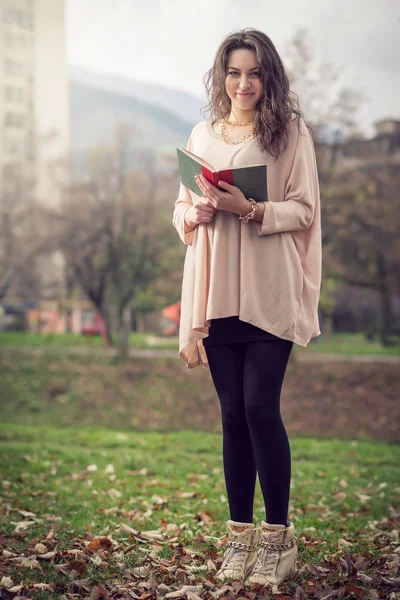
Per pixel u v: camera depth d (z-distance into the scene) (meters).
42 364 29.84
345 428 23.62
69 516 6.07
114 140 32.34
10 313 39.91
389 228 28.59
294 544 3.57
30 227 33.72
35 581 3.73
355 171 28.48
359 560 3.89
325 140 27.59
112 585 3.62
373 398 25.83
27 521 5.55
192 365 3.77
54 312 39.06
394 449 15.35
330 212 27.95
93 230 31.78
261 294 3.42
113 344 35.19
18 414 25.33
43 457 11.23
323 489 8.54
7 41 58.47
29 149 39.50
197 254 3.55
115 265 31.66
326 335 39.41
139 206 31.67
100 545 4.43
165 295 32.56
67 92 58.16
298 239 3.59
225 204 3.37
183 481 9.05
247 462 3.61
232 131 3.62
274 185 3.53
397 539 4.91
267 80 3.49
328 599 3.29
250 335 3.46
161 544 4.62
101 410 25.69
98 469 10.20
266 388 3.42
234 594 3.32
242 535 3.62
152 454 12.54
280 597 3.28
